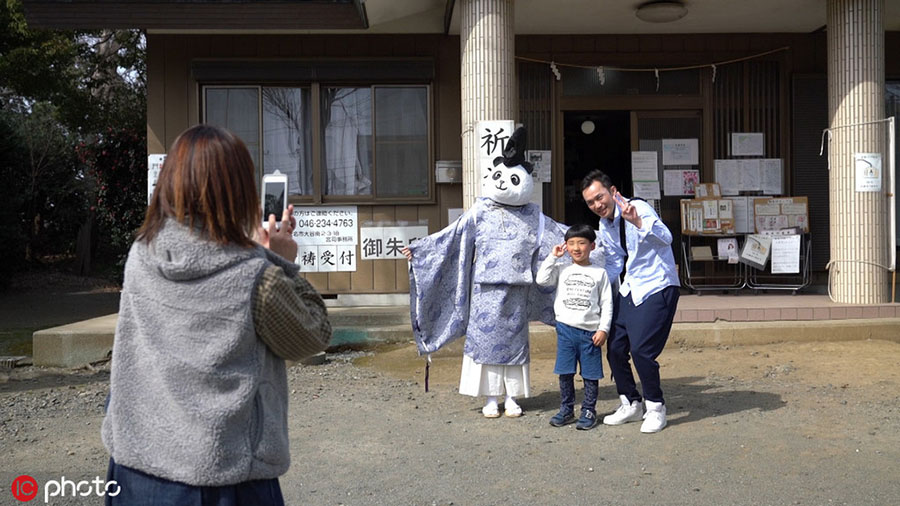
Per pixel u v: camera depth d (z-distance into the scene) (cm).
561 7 905
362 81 966
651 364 513
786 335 796
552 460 467
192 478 193
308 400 623
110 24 873
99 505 408
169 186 204
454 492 418
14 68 1683
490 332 556
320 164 964
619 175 1188
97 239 2333
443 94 973
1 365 795
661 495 407
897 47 1020
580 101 1010
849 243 852
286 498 411
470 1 786
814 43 1019
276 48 961
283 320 203
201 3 848
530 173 575
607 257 538
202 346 197
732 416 548
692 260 999
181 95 955
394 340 850
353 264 964
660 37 1011
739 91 1019
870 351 748
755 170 1015
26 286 1916
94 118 1969
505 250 560
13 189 1756
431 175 972
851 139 845
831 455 463
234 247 204
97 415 596
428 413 582
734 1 895
